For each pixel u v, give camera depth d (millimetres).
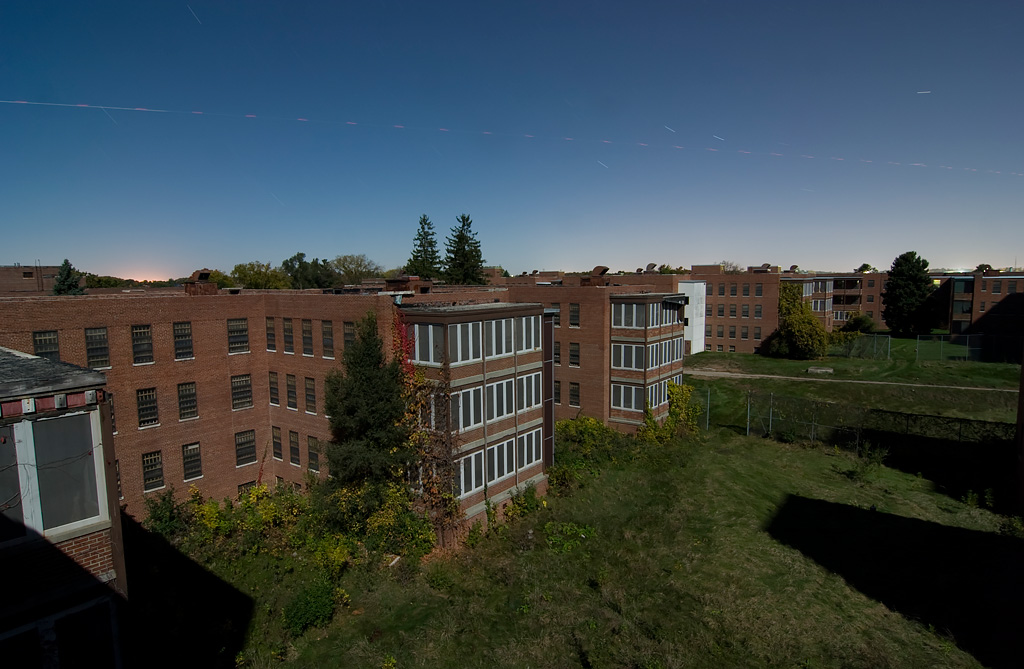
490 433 27016
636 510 28594
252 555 23141
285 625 18312
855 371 60969
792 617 18859
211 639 17453
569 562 23344
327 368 28344
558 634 18062
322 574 21312
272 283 84875
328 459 24781
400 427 24578
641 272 79688
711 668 16203
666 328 40125
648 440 37375
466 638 18109
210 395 29531
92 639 11094
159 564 22109
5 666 10164
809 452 37812
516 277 74750
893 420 40031
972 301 78125
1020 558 22094
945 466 34250
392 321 25844
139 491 27062
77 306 24719
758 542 24453
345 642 17953
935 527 25531
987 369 59812
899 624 18344
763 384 57469
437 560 23625
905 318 85250
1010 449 34062
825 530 25531
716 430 43625
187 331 28531
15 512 10031
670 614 19125
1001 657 16328
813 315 69375
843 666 16172
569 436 37094
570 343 39969
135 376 26734
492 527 26641
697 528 26078
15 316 23000
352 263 112750
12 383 9766
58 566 10492
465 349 25391
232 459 30641
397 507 24250
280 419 31375
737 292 72938
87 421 10758
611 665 16250
